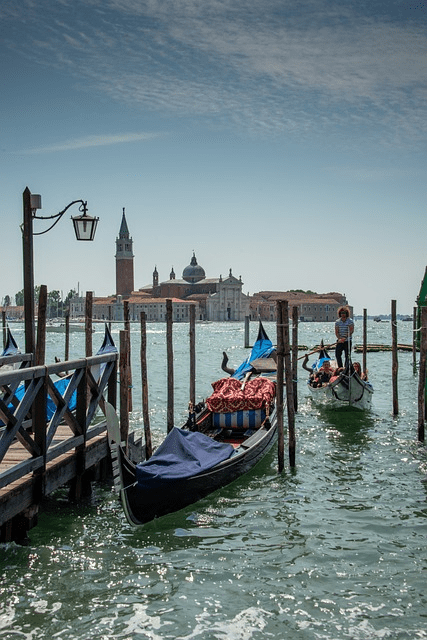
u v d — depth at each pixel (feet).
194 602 21.45
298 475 36.52
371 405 61.82
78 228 35.45
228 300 627.87
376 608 21.06
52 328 271.49
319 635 19.52
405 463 39.17
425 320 43.27
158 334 319.27
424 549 25.63
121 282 627.05
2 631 19.53
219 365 120.57
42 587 22.35
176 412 59.06
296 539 26.76
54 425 27.37
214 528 28.09
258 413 41.63
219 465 32.48
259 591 22.21
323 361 65.51
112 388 35.27
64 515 29.48
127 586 22.53
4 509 23.50
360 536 27.07
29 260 31.53
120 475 26.63
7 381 23.07
